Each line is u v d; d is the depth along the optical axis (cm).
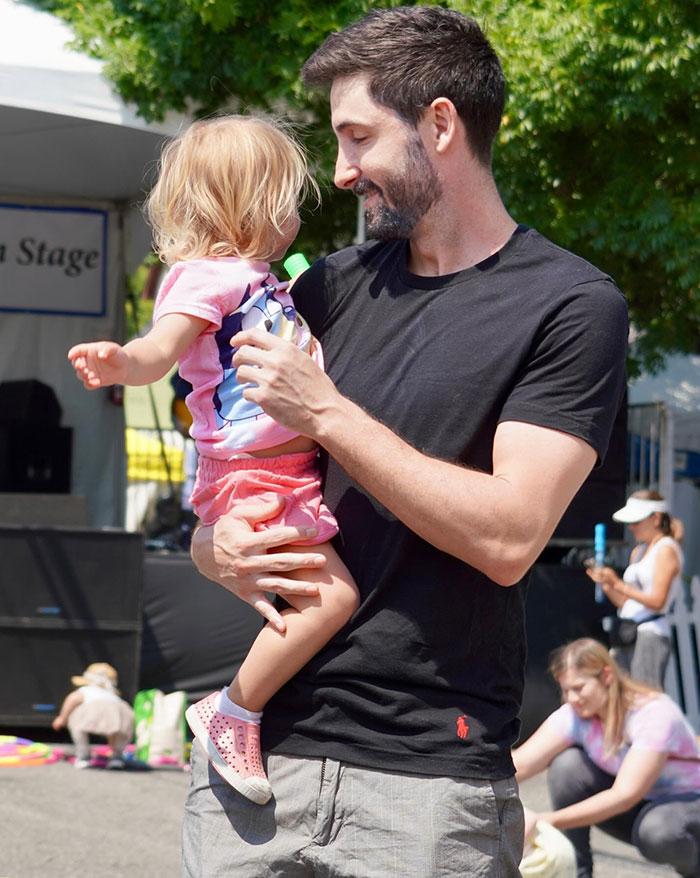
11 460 1052
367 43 204
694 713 788
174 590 749
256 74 703
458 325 204
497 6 672
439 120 203
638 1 650
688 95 689
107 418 1102
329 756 197
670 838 398
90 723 665
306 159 239
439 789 191
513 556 188
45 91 708
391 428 203
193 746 217
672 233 698
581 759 421
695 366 1085
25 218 1058
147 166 835
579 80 666
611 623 700
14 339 1071
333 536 209
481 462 200
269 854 201
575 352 196
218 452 216
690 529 977
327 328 224
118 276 1076
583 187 733
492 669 199
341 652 200
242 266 220
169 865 488
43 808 573
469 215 209
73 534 722
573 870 347
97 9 723
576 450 193
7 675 712
